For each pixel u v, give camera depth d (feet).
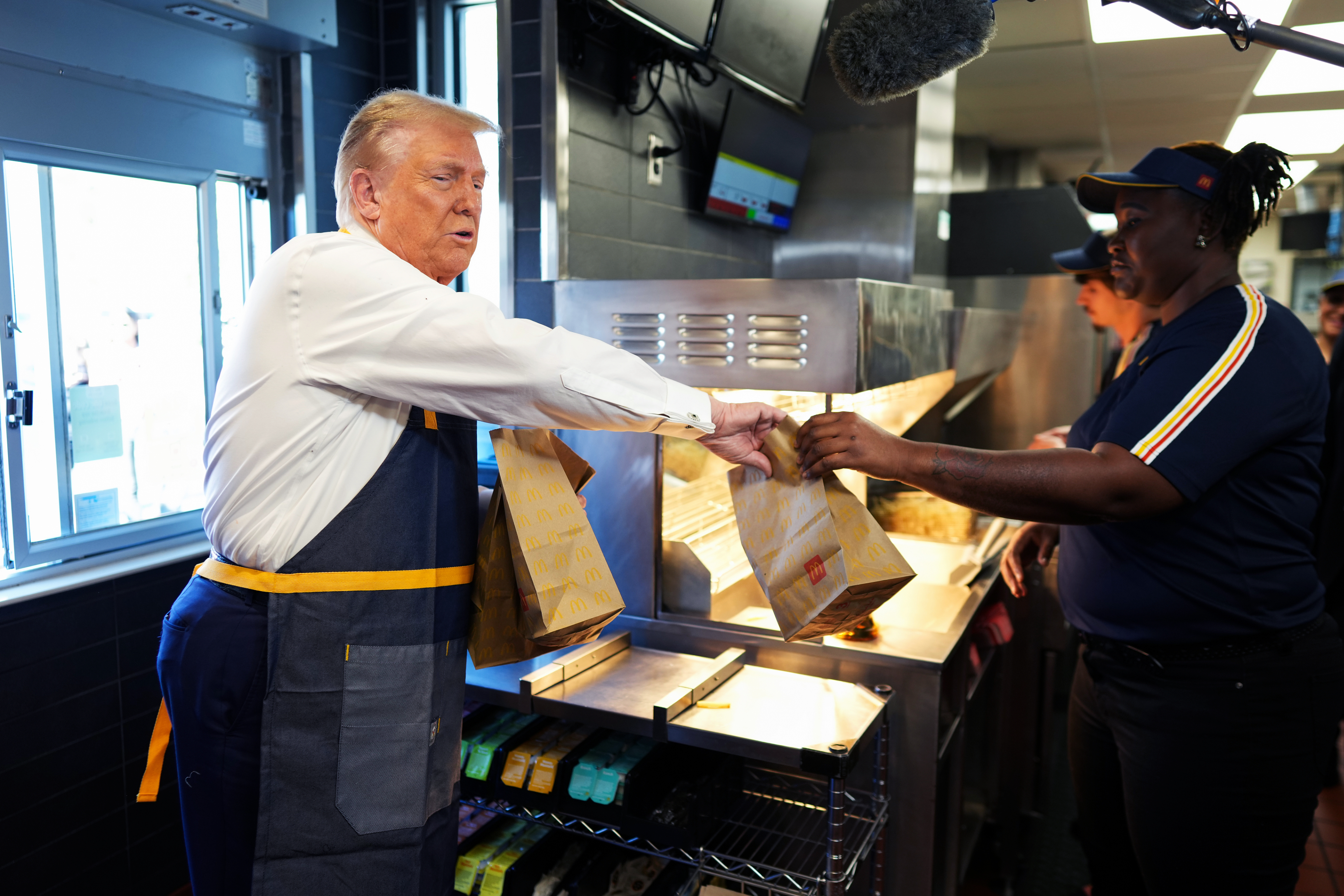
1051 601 9.36
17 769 6.59
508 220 7.16
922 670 5.81
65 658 6.88
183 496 8.15
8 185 6.59
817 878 5.15
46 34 6.48
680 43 7.11
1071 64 14.69
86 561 7.27
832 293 5.65
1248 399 4.57
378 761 4.03
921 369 7.04
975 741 8.03
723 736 5.18
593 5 6.57
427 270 4.23
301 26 7.72
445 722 4.31
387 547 4.01
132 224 7.47
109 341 7.38
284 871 3.99
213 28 7.48
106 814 7.22
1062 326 13.28
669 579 6.58
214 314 8.14
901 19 4.24
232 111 8.01
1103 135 20.71
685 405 4.19
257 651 3.97
